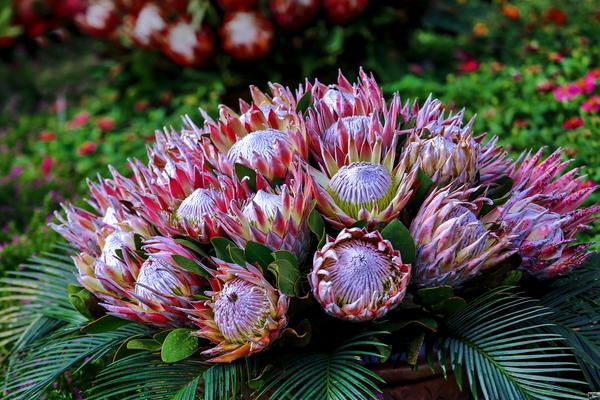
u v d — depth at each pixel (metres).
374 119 1.77
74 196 3.24
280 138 1.77
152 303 1.71
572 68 3.18
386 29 3.53
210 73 3.65
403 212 1.75
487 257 1.70
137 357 1.78
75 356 1.86
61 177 3.56
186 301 1.71
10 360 2.08
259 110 1.82
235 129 1.83
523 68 3.30
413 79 3.26
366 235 1.66
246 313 1.64
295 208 1.68
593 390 1.71
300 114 1.77
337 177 1.72
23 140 4.23
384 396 1.72
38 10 4.82
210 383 1.67
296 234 1.70
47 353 1.90
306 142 1.77
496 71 3.36
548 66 3.41
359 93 1.88
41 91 4.82
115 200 1.90
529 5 4.36
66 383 2.12
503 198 1.78
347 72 3.54
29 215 3.16
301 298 1.67
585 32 3.93
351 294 1.64
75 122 4.04
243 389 1.69
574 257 1.77
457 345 1.69
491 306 1.74
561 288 1.81
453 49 3.91
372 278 1.64
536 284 1.82
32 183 3.38
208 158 1.82
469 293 1.76
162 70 3.89
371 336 1.68
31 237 2.72
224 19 3.51
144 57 3.83
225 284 1.67
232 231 1.70
